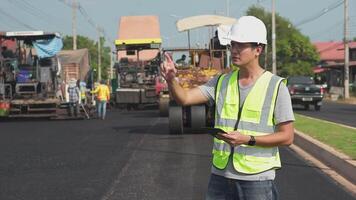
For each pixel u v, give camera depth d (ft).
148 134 58.34
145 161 39.22
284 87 13.58
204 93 14.35
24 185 31.42
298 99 108.37
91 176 33.78
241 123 13.56
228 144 13.53
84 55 129.59
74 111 86.07
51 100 85.76
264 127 13.46
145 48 106.22
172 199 27.53
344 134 49.60
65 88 94.53
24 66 89.56
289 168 36.11
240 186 13.60
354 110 109.29
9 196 28.71
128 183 31.50
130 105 113.29
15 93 88.07
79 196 28.45
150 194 28.66
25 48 91.04
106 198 27.89
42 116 85.71
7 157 42.34
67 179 32.96
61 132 62.39
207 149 45.19
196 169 35.60
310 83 111.04
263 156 13.51
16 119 88.48
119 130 63.67
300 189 29.73
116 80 116.26
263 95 13.52
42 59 90.43
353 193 28.86
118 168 36.45
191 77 60.34
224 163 13.71
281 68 261.65
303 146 46.65
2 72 86.84
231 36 13.60
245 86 13.70
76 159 40.68
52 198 28.14
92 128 67.10
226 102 13.80
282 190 29.48
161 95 84.48
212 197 14.02
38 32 86.99
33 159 41.11
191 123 56.59
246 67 13.67
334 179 32.55
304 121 65.46
